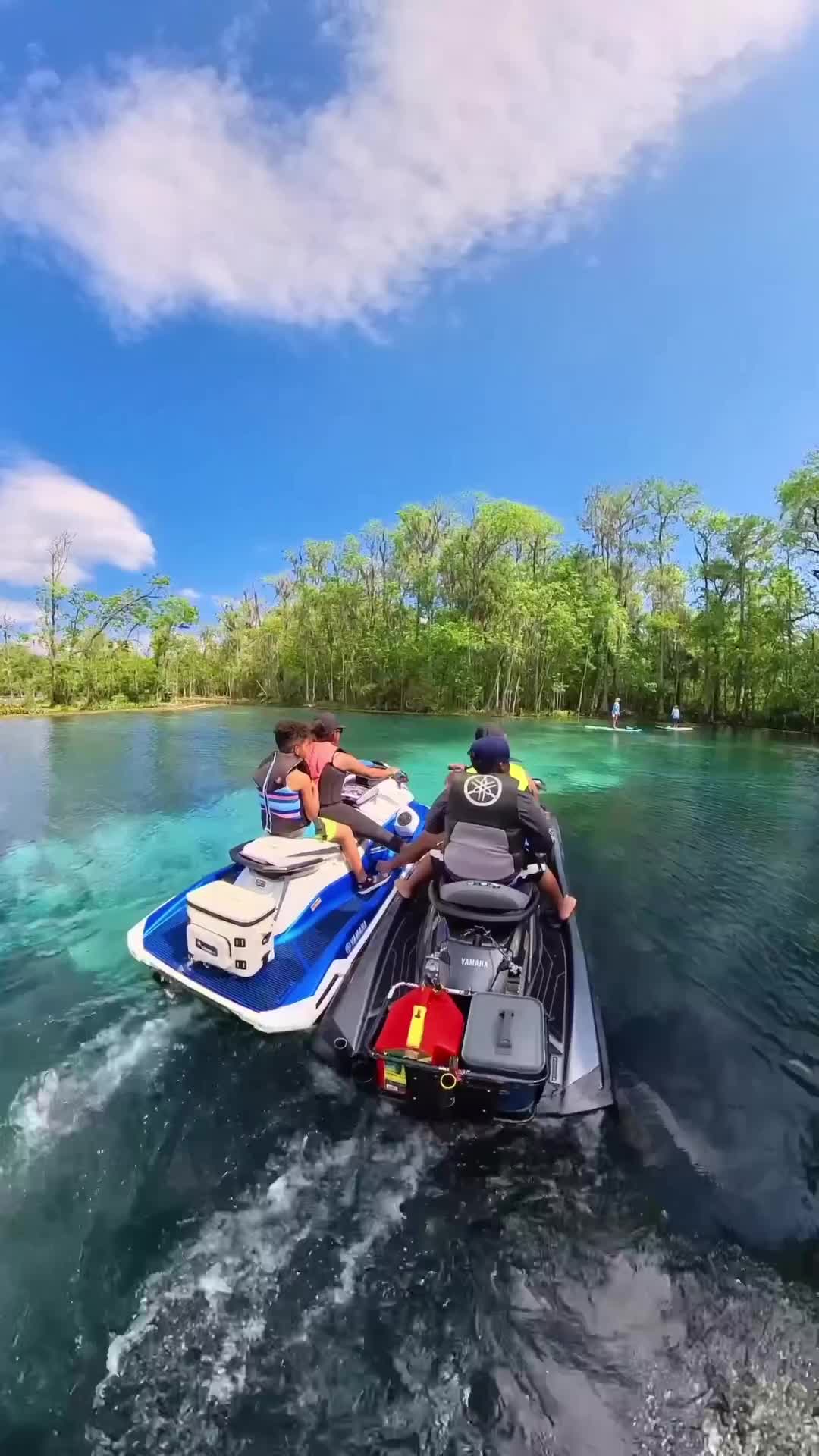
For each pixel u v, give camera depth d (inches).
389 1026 104.7
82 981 154.6
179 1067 121.6
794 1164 102.0
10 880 228.5
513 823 127.0
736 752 648.4
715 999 154.6
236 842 276.1
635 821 324.2
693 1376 71.2
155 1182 95.7
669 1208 93.1
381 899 171.5
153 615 1505.9
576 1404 68.7
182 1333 75.3
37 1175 96.6
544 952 140.0
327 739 196.1
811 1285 81.8
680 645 1352.1
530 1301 79.4
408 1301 79.4
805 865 253.3
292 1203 92.6
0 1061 123.3
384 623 1606.8
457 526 1576.0
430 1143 103.8
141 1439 65.4
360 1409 68.3
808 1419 67.1
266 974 135.4
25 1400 68.7
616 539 1487.5
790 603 1171.9
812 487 1064.8
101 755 536.7
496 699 1382.9
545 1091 107.0
